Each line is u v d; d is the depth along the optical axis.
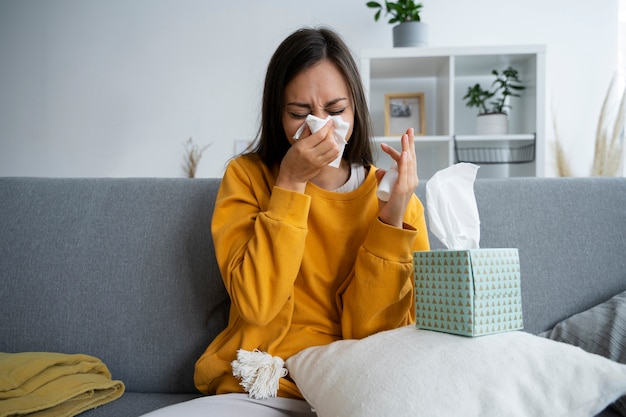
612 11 2.90
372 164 1.03
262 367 0.82
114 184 1.14
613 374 0.62
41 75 3.24
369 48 2.87
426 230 1.01
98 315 1.04
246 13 3.12
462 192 0.82
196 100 3.15
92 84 3.21
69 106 3.22
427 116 3.00
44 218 1.09
